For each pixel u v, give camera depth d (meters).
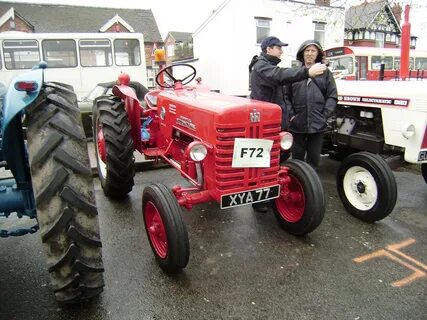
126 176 3.74
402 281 2.47
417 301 2.27
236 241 3.04
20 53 8.65
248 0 15.82
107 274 2.56
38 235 3.10
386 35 24.59
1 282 2.43
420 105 3.24
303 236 3.12
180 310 2.19
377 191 3.24
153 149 3.75
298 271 2.60
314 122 3.47
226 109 2.45
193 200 2.61
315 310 2.19
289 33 16.97
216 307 2.22
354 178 3.50
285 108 3.45
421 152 3.34
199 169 2.75
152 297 2.31
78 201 1.81
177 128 3.10
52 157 1.80
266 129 2.60
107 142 3.66
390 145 3.57
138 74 9.78
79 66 9.16
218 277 2.53
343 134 4.07
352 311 2.18
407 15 3.98
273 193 2.77
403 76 4.13
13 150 1.92
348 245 2.97
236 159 2.50
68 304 2.21
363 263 2.70
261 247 2.94
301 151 3.63
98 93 7.76
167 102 3.29
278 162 2.75
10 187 2.12
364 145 3.82
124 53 9.55
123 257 2.79
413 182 4.50
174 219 2.40
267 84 3.28
